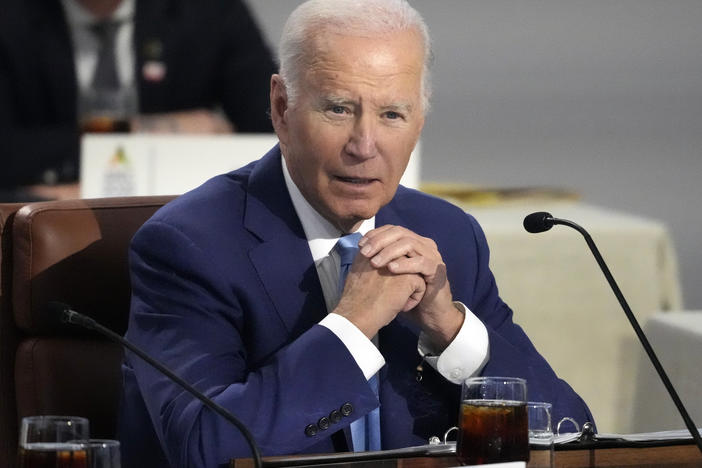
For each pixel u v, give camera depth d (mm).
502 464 5715
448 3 25469
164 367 6051
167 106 17000
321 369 6910
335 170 7180
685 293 22516
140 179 12391
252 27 17594
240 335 7469
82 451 5609
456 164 25297
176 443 6770
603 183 25375
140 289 7477
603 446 6539
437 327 7523
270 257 7547
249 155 12500
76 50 16750
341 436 7246
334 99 7062
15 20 16500
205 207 7637
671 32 25781
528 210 14859
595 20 25688
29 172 16125
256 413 6762
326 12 7125
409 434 7535
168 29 16969
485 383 6137
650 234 13547
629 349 13445
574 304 13414
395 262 7262
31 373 7801
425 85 7340
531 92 25516
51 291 7836
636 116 25641
